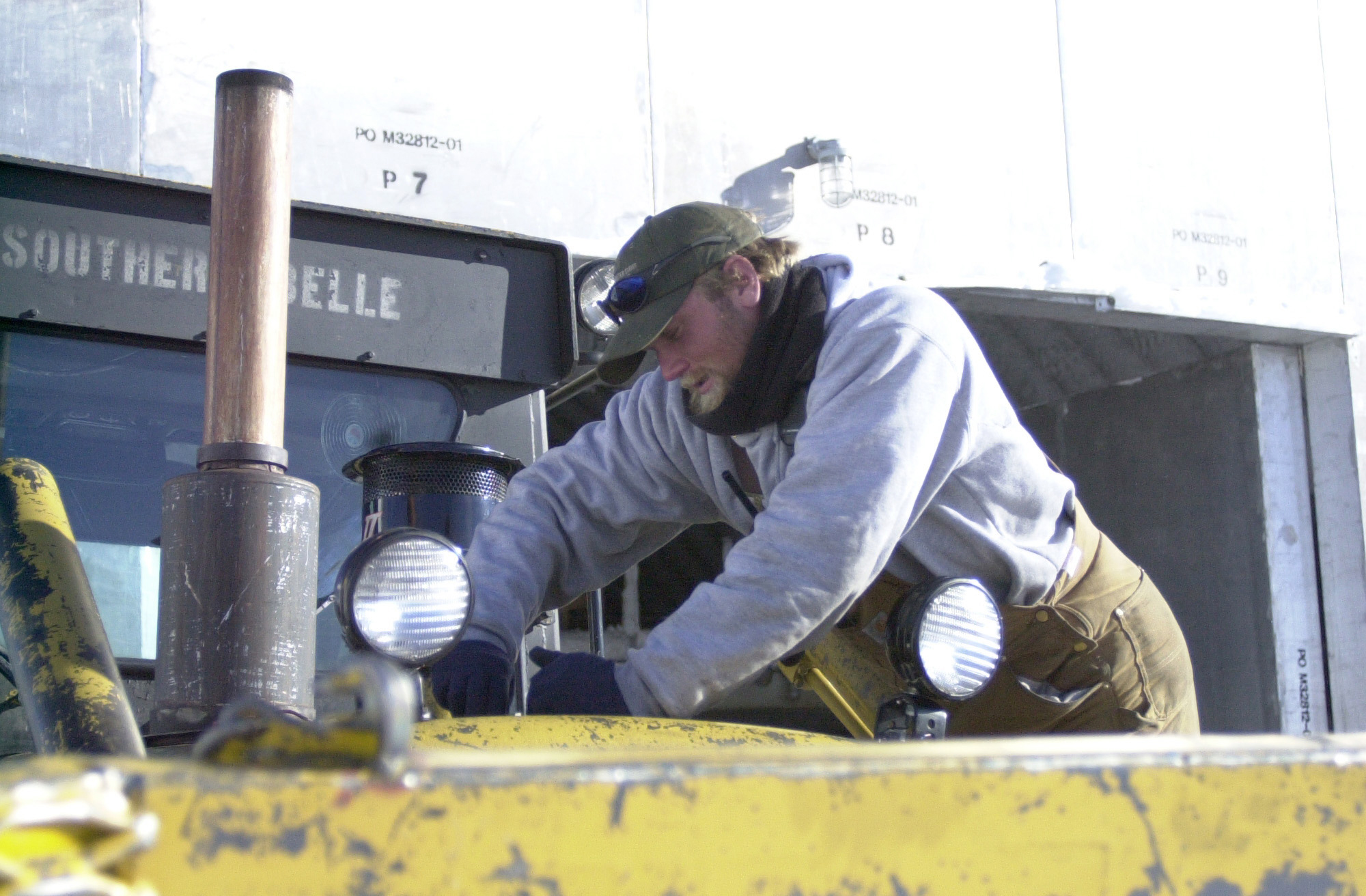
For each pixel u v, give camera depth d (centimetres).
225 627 116
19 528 123
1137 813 70
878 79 542
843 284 185
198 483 118
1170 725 209
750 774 63
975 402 178
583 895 59
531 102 482
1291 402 633
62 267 212
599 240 486
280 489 119
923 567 185
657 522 208
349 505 232
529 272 256
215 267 122
